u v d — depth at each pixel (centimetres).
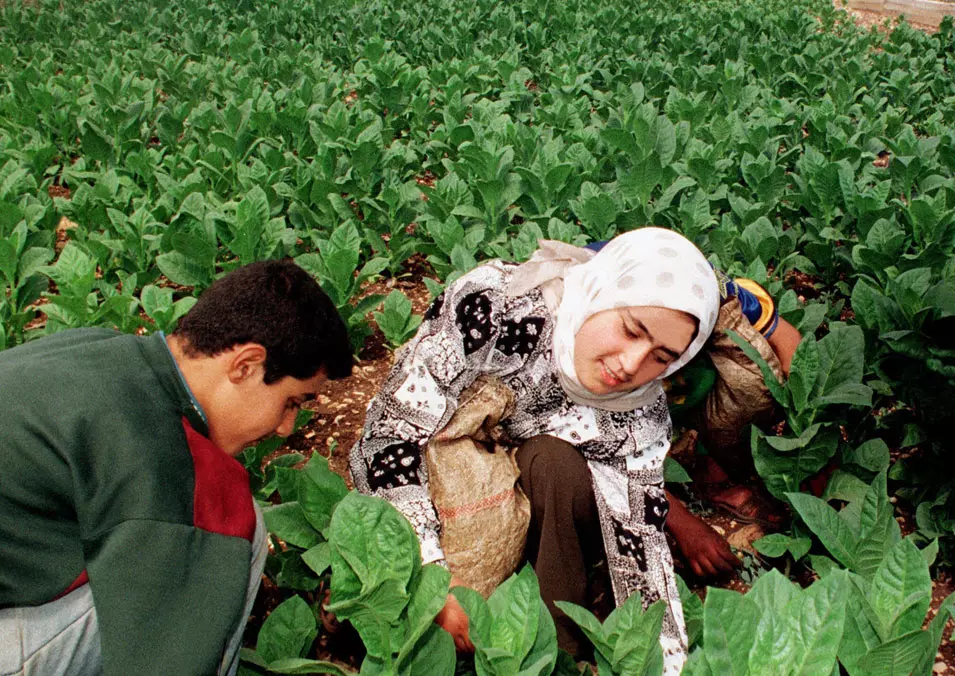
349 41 948
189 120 613
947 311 288
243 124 556
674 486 324
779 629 165
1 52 810
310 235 460
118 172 523
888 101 736
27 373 157
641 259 215
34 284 383
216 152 499
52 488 153
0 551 155
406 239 470
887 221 375
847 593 164
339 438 349
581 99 629
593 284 221
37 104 625
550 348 234
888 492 316
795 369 268
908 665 176
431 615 184
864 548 237
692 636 226
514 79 695
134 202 463
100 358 163
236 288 168
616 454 245
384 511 193
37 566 158
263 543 202
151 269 423
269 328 165
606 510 245
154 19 1046
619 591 240
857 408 311
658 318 211
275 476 262
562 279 234
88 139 546
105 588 151
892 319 306
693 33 904
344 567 192
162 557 153
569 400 242
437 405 230
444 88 693
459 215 458
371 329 394
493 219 449
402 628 195
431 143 571
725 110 687
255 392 172
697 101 633
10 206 408
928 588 177
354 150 475
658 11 1145
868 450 289
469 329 231
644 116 562
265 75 782
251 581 197
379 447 233
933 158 512
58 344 171
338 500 234
